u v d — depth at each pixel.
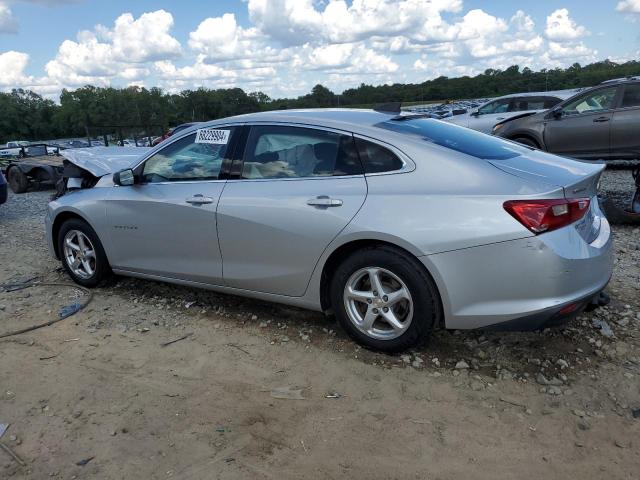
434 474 2.55
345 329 3.71
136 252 4.72
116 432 2.94
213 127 4.27
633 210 6.70
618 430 2.81
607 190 8.80
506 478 2.51
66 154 7.39
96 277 5.11
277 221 3.74
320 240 3.57
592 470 2.54
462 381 3.31
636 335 3.73
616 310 4.10
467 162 3.30
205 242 4.19
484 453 2.68
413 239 3.22
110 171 6.56
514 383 3.27
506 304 3.12
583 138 9.69
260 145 4.00
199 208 4.14
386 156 3.49
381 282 3.48
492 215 3.08
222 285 4.24
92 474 2.62
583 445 2.71
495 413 2.99
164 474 2.61
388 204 3.35
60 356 3.86
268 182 3.89
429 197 3.26
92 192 5.04
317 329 4.06
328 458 2.68
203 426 2.97
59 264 6.15
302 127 3.84
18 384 3.48
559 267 3.02
